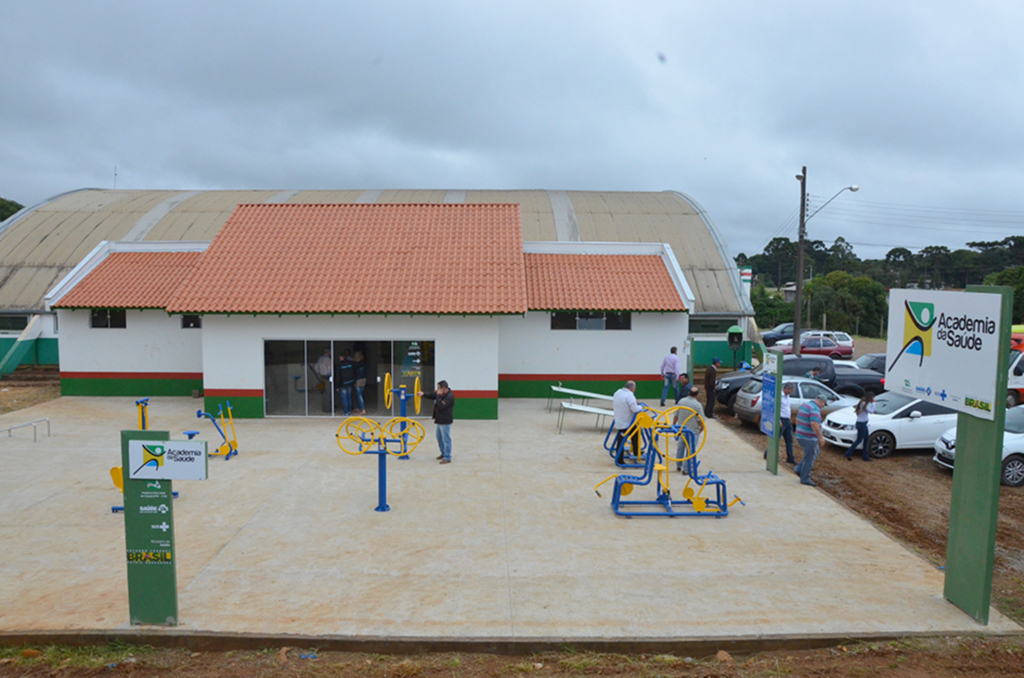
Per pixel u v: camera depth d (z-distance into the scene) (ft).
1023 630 24.11
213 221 101.91
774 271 389.39
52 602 25.68
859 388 74.38
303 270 63.98
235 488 40.22
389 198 118.11
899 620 24.76
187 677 21.34
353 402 62.18
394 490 40.04
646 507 37.29
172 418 61.21
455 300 60.70
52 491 39.63
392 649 22.93
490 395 61.62
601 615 24.84
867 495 41.75
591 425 59.98
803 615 24.99
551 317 72.49
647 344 72.84
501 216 72.69
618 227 103.55
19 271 89.81
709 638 23.17
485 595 26.40
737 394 63.31
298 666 22.07
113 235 97.14
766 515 36.42
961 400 25.29
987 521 24.31
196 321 71.51
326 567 28.94
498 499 38.55
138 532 23.47
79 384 71.61
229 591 26.55
